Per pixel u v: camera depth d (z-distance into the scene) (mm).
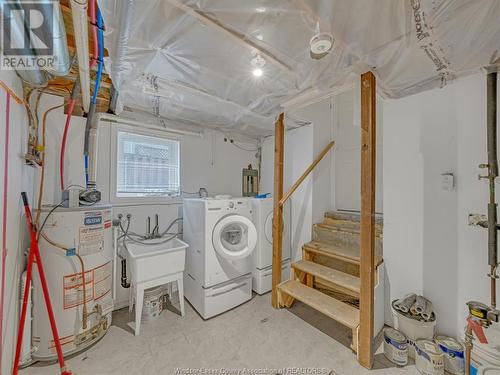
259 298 2691
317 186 3039
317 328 2070
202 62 1581
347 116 3129
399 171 1988
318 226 2891
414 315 1700
